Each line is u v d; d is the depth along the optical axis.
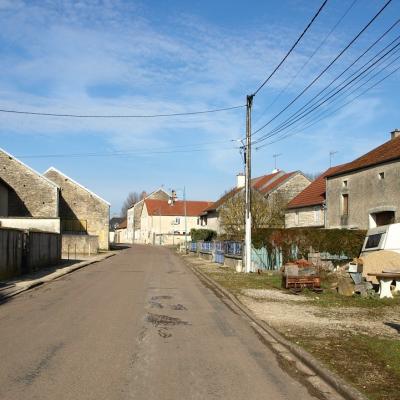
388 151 29.48
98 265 31.17
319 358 7.73
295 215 42.12
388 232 18.39
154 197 98.81
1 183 41.25
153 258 40.38
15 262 21.62
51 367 7.02
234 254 29.69
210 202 97.19
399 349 8.23
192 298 15.35
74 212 55.06
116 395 5.87
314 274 17.33
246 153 25.39
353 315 12.12
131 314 11.87
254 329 10.45
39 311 12.26
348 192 32.22
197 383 6.47
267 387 6.41
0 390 5.97
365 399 5.70
